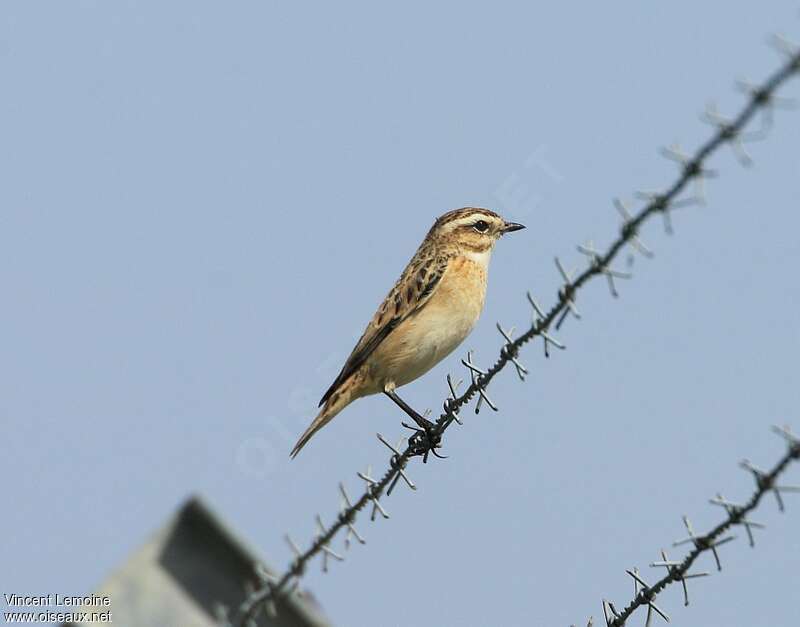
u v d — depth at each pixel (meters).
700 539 10.72
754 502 10.33
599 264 11.51
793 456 10.08
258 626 11.43
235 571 11.38
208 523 11.34
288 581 13.06
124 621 11.04
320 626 11.68
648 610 11.20
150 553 11.27
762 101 9.55
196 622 11.18
